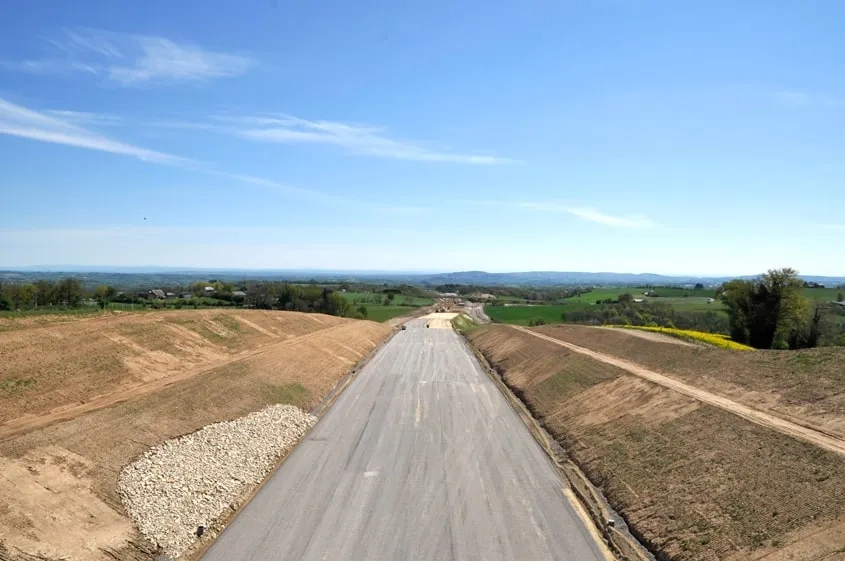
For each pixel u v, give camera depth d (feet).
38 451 77.25
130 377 126.62
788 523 63.00
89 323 151.43
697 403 102.63
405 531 76.38
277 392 145.89
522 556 70.38
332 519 79.82
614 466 95.71
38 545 60.80
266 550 70.85
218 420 114.73
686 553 67.00
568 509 84.53
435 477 96.53
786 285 207.62
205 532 75.10
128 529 70.38
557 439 120.37
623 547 72.64
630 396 122.21
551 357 186.60
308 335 242.17
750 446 81.20
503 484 93.97
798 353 114.73
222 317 213.05
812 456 72.33
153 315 184.55
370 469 100.17
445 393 167.22
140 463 86.58
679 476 83.20
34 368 110.83
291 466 101.81
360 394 164.86
